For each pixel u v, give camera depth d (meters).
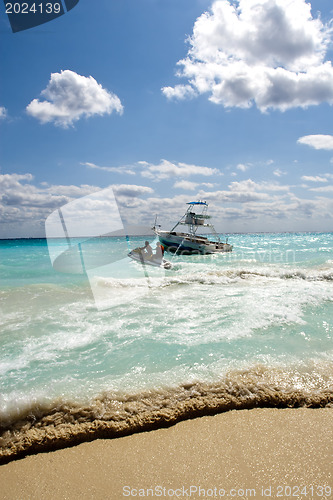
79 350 3.57
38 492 1.78
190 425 2.39
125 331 4.21
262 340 3.89
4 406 2.39
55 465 2.00
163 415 2.44
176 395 2.66
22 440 2.17
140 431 2.32
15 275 9.76
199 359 3.31
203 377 2.93
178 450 2.12
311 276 9.03
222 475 1.90
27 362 3.24
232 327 4.38
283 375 3.00
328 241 41.19
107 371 3.04
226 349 3.59
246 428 2.35
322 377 2.98
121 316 4.91
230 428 2.35
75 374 2.96
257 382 2.86
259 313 5.10
